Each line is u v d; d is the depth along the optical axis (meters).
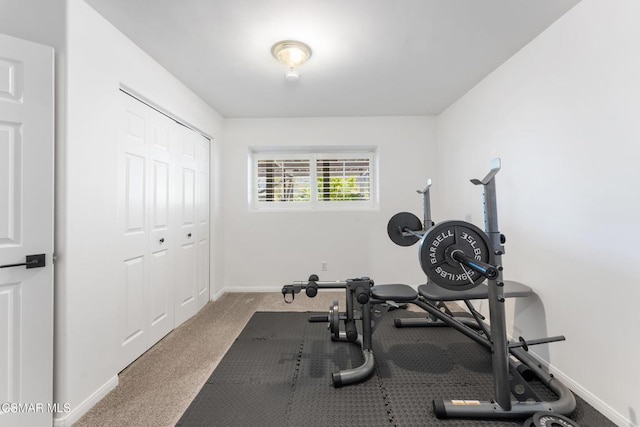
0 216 1.23
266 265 3.53
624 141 1.32
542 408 1.39
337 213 3.51
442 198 3.34
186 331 2.44
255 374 1.79
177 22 1.69
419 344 2.19
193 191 2.81
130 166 1.91
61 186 1.37
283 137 3.47
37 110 1.30
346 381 1.66
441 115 3.34
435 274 1.37
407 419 1.40
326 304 3.11
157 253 2.23
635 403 1.28
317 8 1.58
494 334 1.41
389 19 1.68
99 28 1.59
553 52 1.71
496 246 1.40
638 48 1.26
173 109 2.37
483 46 1.97
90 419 1.42
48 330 1.32
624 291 1.33
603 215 1.42
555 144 1.71
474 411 1.38
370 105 3.11
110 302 1.64
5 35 1.24
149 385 1.69
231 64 2.20
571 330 1.60
